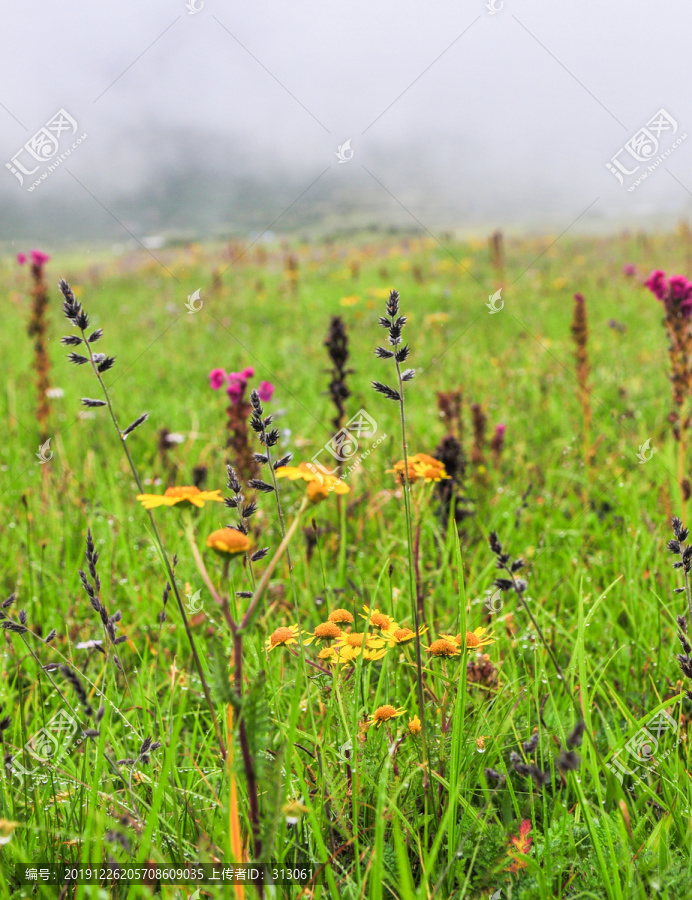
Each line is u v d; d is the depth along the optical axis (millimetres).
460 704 1858
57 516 4277
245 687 1934
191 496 1423
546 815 1834
